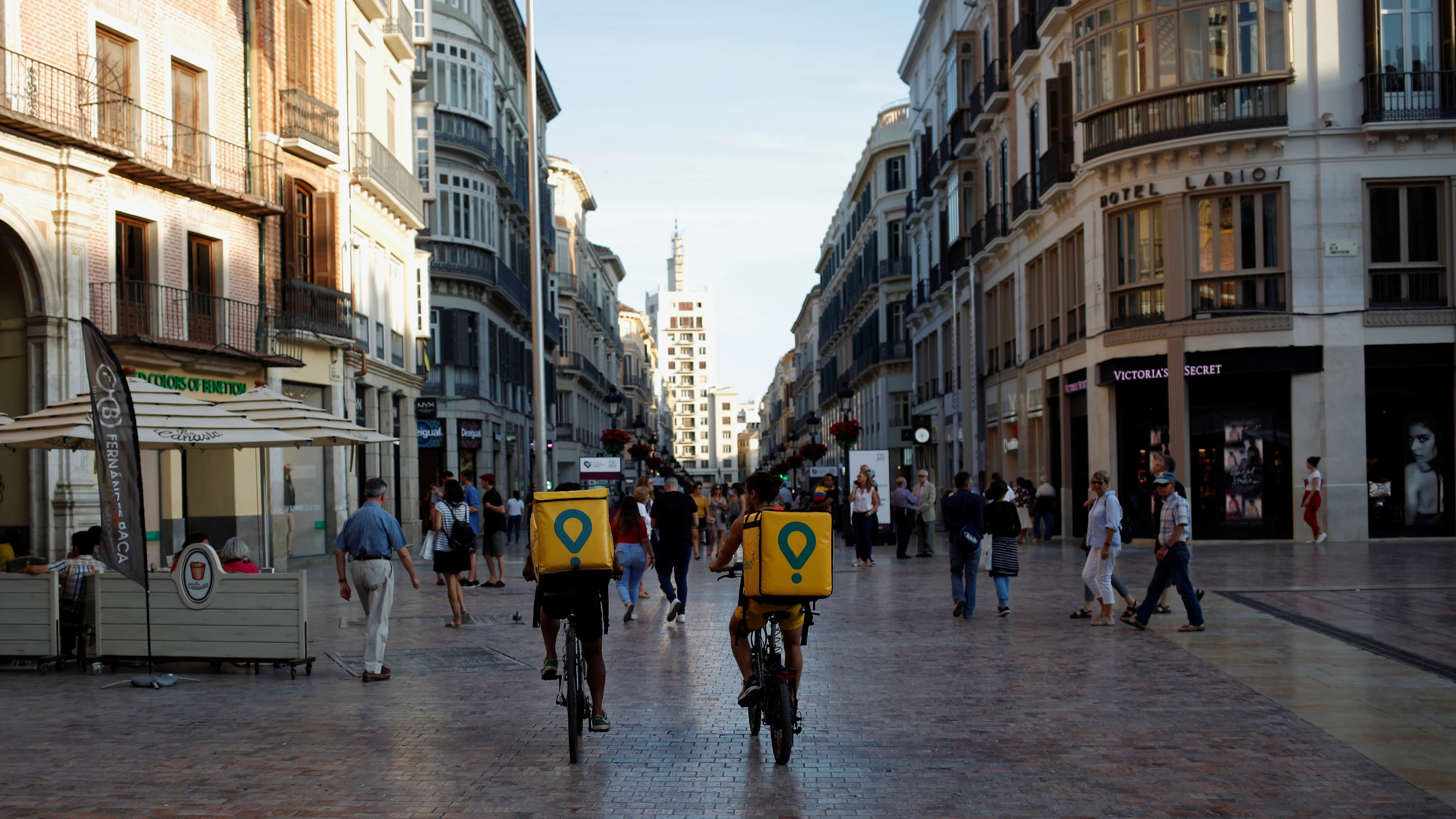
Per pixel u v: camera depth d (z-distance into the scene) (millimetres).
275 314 25750
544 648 13305
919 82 54344
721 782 7184
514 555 32219
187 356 22203
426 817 6488
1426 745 7848
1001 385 39594
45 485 18766
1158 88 27312
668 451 149125
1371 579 17781
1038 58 34188
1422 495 26250
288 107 26625
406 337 36688
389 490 34781
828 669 11289
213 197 23141
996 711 9203
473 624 15742
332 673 11617
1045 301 33969
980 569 23484
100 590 11797
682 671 11523
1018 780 7125
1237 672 10680
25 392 19156
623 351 111312
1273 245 26484
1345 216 26031
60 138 18828
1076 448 32125
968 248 43312
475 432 46281
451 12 45750
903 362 60188
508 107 52219
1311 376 26203
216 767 7664
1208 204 26969
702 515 31234
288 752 8102
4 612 11883
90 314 19859
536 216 23766
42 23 19156
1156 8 27422
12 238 18562
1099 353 29219
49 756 8047
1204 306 26922
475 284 46438
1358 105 26062
